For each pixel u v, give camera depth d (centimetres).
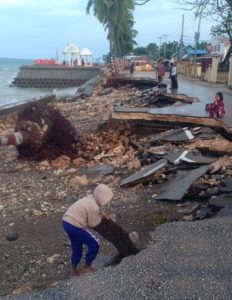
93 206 607
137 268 554
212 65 3866
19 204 1020
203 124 1498
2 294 611
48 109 1504
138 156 1352
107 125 1748
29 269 690
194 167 1109
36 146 1455
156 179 1093
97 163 1362
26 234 836
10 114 2556
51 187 1150
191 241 635
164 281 518
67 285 525
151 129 1623
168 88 2875
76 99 3569
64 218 618
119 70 5231
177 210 902
